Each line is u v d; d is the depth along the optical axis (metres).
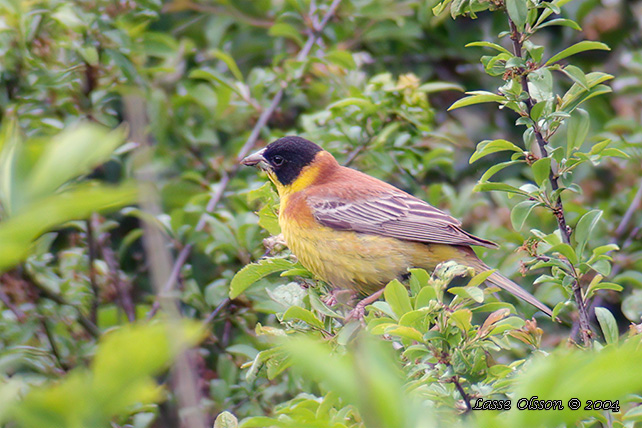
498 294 11.56
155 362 2.29
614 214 12.80
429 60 14.92
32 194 2.27
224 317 10.84
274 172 11.50
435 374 6.30
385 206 10.92
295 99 13.71
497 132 14.47
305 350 2.24
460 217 12.38
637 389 2.07
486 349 6.77
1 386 2.46
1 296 10.04
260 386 10.40
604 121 13.55
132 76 11.30
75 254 11.27
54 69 11.02
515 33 7.95
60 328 10.46
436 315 6.39
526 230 12.01
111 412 2.28
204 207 11.92
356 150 12.15
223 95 12.47
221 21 14.58
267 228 10.52
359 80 12.64
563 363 2.14
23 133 10.53
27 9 10.56
